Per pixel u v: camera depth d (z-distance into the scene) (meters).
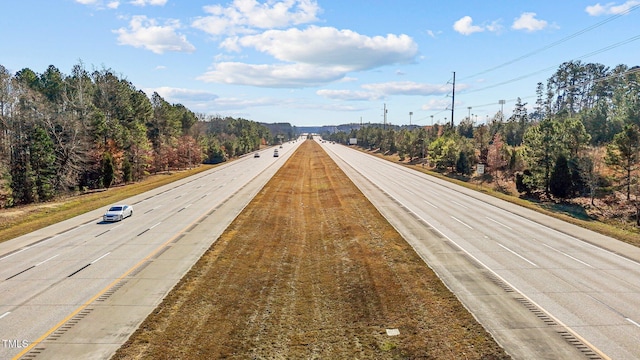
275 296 20.56
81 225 35.12
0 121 56.28
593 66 143.50
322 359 14.72
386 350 15.18
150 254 26.39
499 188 65.75
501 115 140.88
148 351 14.91
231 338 16.06
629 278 21.78
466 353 14.59
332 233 34.06
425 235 30.80
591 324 16.52
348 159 115.81
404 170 83.94
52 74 78.44
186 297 19.62
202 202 45.59
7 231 33.44
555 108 152.38
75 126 62.44
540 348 14.74
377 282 21.64
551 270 23.08
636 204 44.44
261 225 35.47
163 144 91.44
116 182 71.88
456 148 83.25
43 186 54.59
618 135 47.22
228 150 130.75
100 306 18.72
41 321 17.25
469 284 21.02
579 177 52.88
